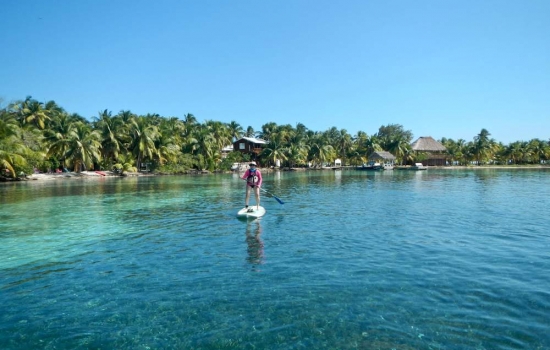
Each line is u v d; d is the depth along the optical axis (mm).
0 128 45156
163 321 6711
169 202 24719
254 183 18516
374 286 8250
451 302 7355
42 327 6539
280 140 107688
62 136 61656
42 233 14422
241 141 104188
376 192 31969
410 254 10875
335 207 21625
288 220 17031
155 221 17016
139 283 8617
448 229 14625
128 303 7492
